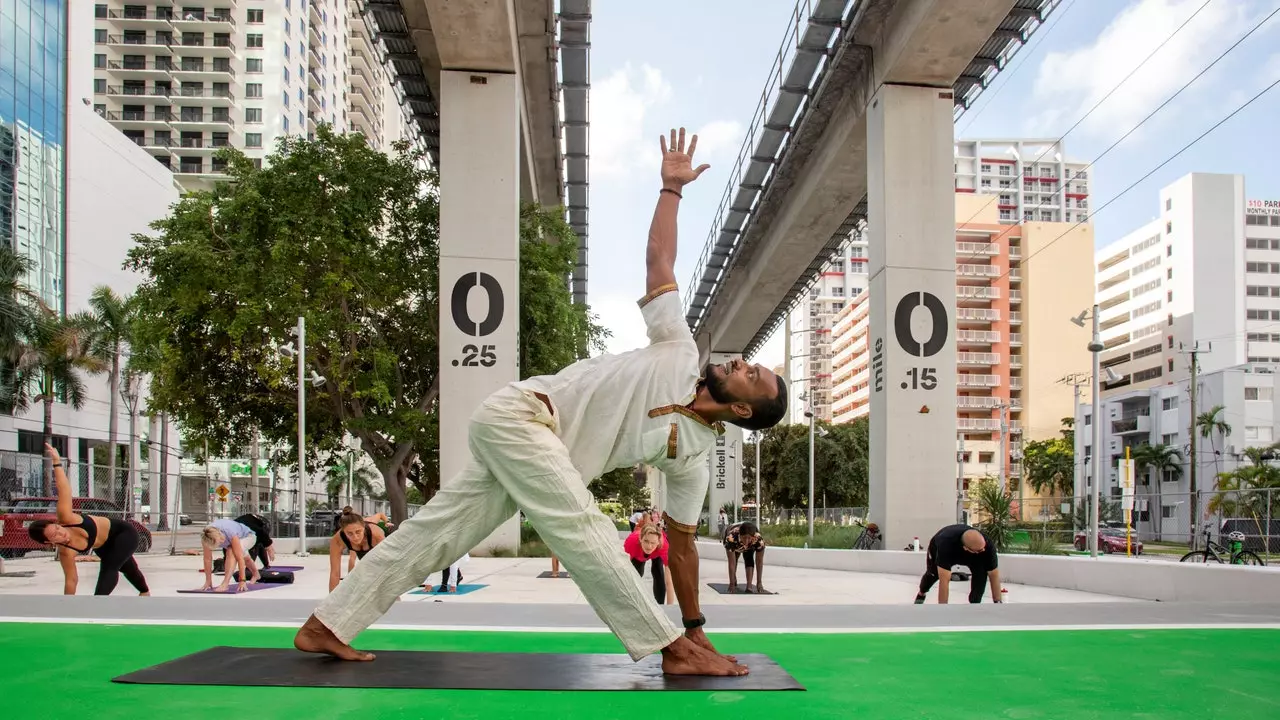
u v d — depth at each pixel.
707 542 26.17
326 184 23.34
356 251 22.61
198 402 25.47
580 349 30.33
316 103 80.88
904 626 3.85
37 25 41.25
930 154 22.05
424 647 3.30
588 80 25.94
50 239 42.06
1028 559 14.50
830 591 13.06
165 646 3.23
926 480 21.00
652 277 2.95
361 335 24.86
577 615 4.20
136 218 49.28
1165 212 96.25
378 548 2.85
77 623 3.83
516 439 2.63
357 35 94.75
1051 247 90.69
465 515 2.83
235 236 22.98
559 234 26.92
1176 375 85.00
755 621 4.02
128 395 42.22
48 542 7.28
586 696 2.39
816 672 2.78
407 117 28.08
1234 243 91.50
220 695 2.36
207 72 70.19
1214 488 54.03
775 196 31.88
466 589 11.60
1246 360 89.56
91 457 45.66
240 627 3.71
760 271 36.94
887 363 21.28
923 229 21.83
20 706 2.22
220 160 24.28
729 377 2.73
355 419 23.45
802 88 25.06
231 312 23.38
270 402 25.94
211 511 30.53
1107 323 106.38
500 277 21.14
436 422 26.31
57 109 42.69
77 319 38.34
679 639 2.68
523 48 23.94
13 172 39.47
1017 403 90.19
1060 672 2.79
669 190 3.05
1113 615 4.26
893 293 21.55
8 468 20.77
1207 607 4.64
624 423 2.79
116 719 2.10
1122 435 65.19
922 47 20.52
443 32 20.03
